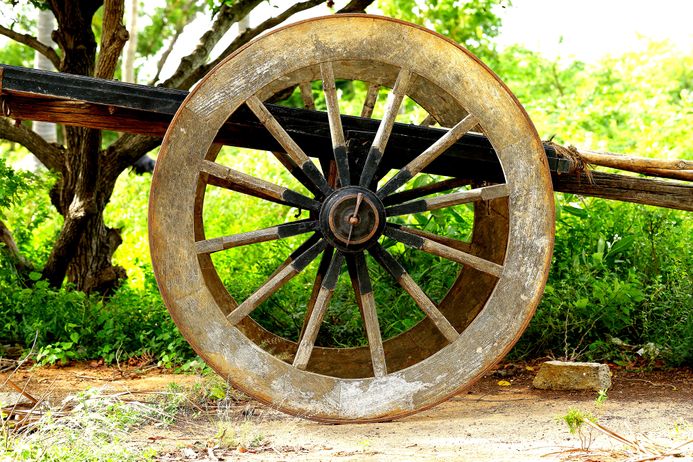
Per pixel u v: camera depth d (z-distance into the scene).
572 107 15.22
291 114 5.96
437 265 7.45
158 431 5.71
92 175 7.96
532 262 5.87
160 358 7.34
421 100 6.48
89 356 7.43
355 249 5.81
